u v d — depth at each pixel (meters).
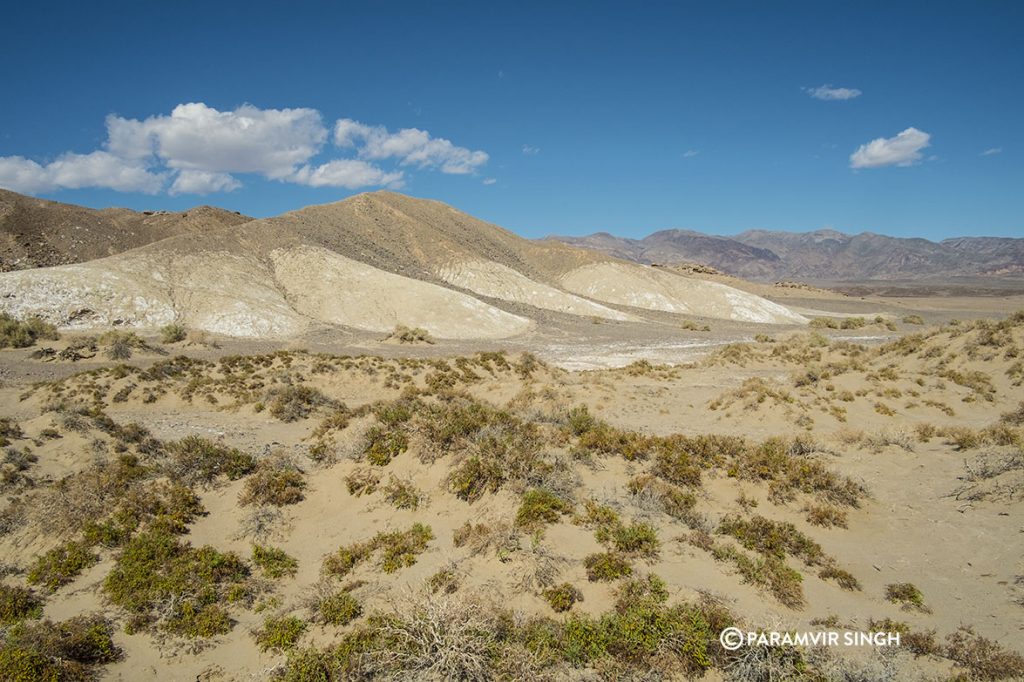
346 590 8.24
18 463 12.69
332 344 51.69
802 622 7.22
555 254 125.62
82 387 23.19
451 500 10.42
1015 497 10.36
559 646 6.75
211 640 7.46
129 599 8.10
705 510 10.37
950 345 25.45
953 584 8.06
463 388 25.69
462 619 7.00
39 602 8.13
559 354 49.97
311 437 16.42
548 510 9.59
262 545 9.70
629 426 19.20
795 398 20.50
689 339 62.69
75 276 53.66
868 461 13.87
